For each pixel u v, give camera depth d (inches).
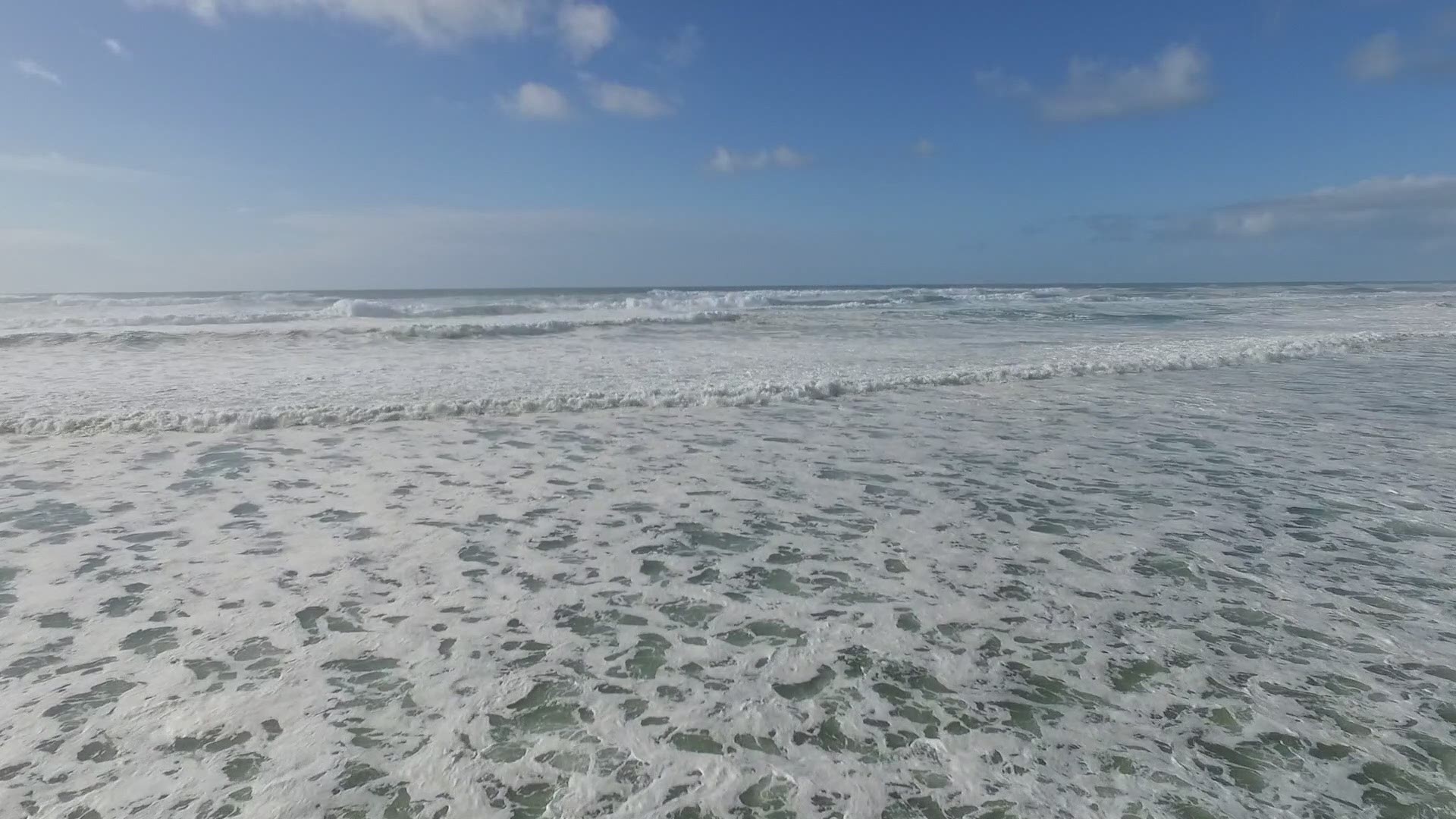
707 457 287.4
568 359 558.9
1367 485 251.9
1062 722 119.5
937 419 358.3
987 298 1731.1
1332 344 647.8
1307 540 201.0
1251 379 485.1
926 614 156.9
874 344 679.1
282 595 163.0
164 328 724.0
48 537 196.7
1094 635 148.3
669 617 154.9
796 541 199.2
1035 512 224.5
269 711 120.3
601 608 158.7
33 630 146.1
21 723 116.1
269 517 213.6
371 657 137.6
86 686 127.0
